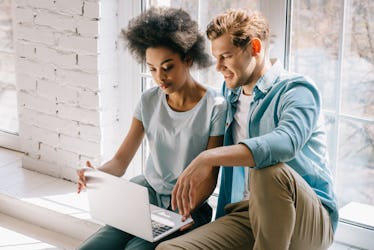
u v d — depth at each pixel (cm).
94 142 288
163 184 227
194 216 218
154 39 207
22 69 302
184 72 215
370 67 228
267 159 181
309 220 189
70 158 299
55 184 299
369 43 226
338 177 245
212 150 185
